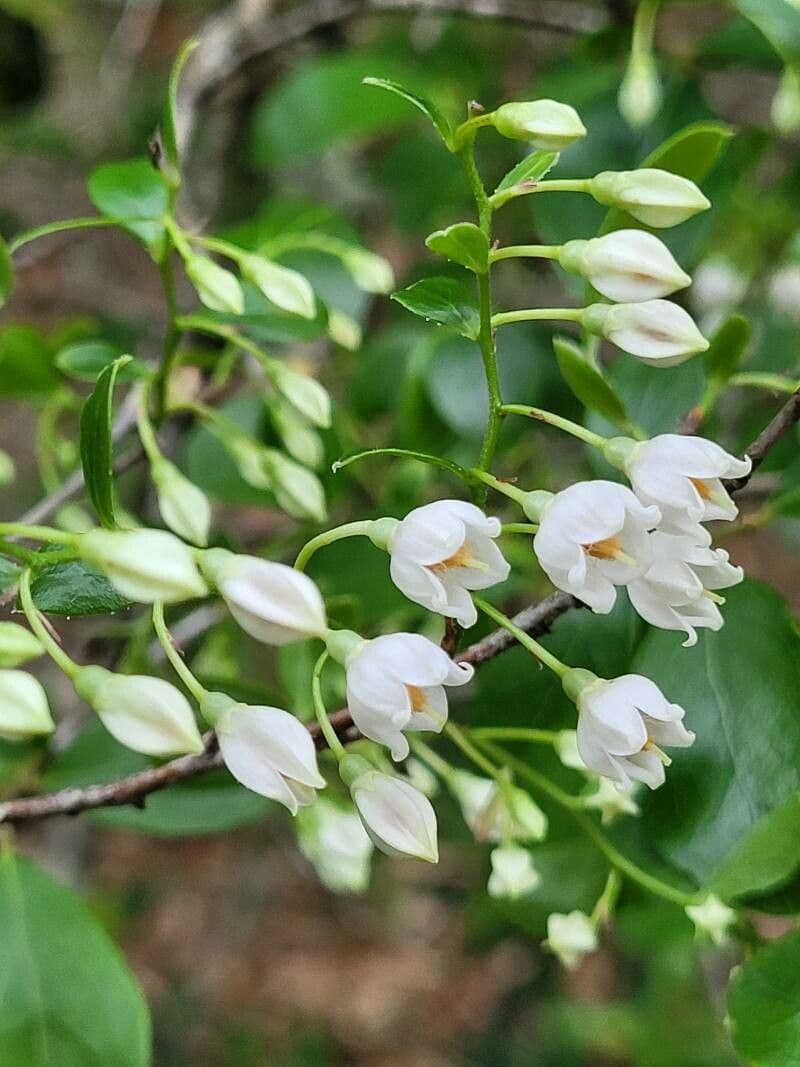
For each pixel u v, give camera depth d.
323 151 0.24
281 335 0.15
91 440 0.12
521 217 0.22
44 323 0.37
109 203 0.14
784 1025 0.12
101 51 0.35
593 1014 0.34
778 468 0.16
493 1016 0.37
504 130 0.12
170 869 0.44
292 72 0.22
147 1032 0.13
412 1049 0.40
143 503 0.18
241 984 0.41
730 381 0.14
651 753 0.12
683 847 0.13
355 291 0.17
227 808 0.15
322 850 0.15
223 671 0.16
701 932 0.14
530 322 0.18
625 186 0.12
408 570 0.11
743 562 0.34
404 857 0.11
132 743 0.11
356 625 0.14
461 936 0.39
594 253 0.12
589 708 0.12
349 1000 0.41
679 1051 0.32
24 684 0.11
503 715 0.14
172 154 0.14
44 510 0.16
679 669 0.13
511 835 0.14
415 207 0.23
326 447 0.15
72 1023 0.13
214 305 0.14
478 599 0.12
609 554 0.11
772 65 0.17
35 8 0.32
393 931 0.44
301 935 0.43
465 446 0.18
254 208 0.25
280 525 0.24
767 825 0.12
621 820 0.15
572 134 0.12
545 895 0.16
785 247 0.20
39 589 0.12
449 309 0.12
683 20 0.25
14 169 0.37
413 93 0.12
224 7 0.35
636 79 0.16
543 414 0.12
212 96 0.22
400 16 0.27
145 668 0.16
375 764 0.14
